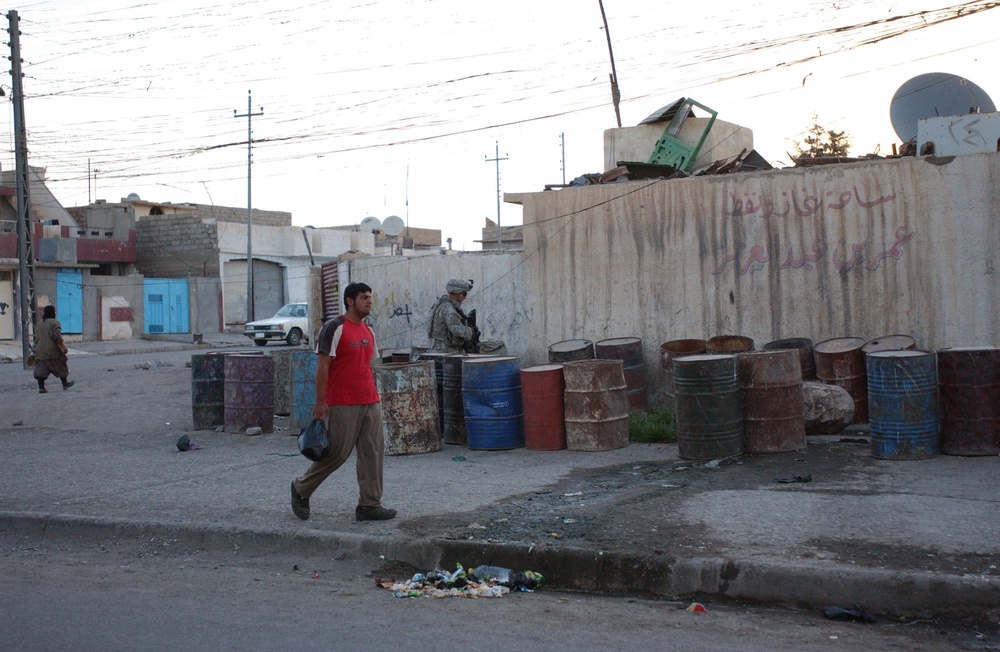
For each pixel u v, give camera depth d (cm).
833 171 1042
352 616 491
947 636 443
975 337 977
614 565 538
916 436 752
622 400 911
